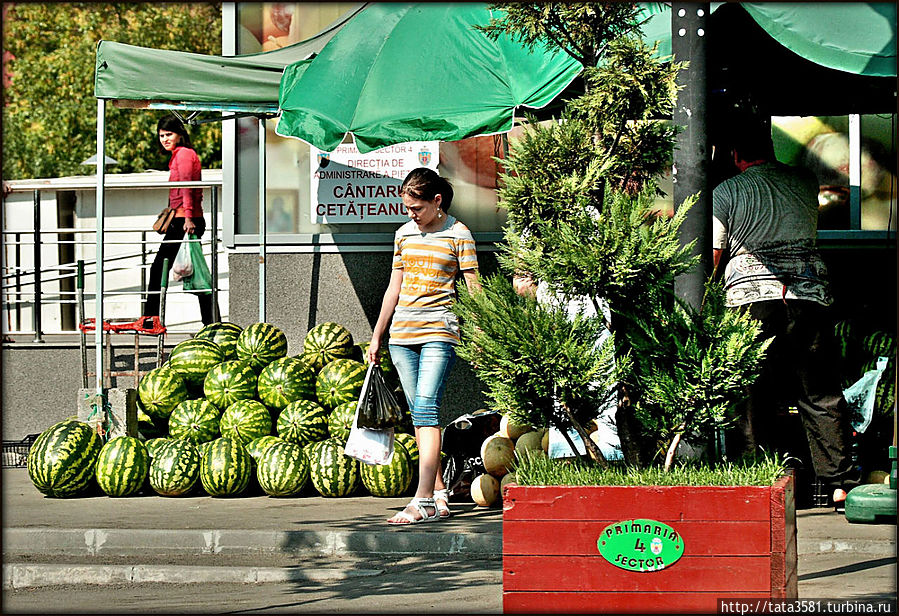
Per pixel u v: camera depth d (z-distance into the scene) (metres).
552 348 6.06
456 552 8.91
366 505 10.47
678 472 5.95
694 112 6.47
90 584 8.49
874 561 8.22
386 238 14.01
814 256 9.58
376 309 14.04
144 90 11.63
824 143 13.45
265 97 11.64
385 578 8.25
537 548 5.73
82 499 11.02
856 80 11.23
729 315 6.25
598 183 6.28
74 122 35.00
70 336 17.06
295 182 14.21
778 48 10.70
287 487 10.87
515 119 10.62
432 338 9.62
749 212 9.55
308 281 14.16
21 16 35.91
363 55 11.09
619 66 6.29
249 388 11.95
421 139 10.76
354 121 10.82
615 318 6.39
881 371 10.42
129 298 18.83
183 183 14.77
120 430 11.86
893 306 13.04
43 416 14.56
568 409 6.27
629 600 5.65
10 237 19.03
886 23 9.20
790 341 9.55
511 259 6.36
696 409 6.18
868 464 10.23
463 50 10.89
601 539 5.68
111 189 19.08
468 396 13.50
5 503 10.78
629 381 6.35
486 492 10.27
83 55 35.00
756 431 9.60
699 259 6.29
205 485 10.94
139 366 14.48
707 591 5.59
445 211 9.83
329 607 7.34
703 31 6.48
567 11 6.48
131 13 35.19
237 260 14.30
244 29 14.55
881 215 13.34
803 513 9.71
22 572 8.58
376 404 9.73
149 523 9.62
